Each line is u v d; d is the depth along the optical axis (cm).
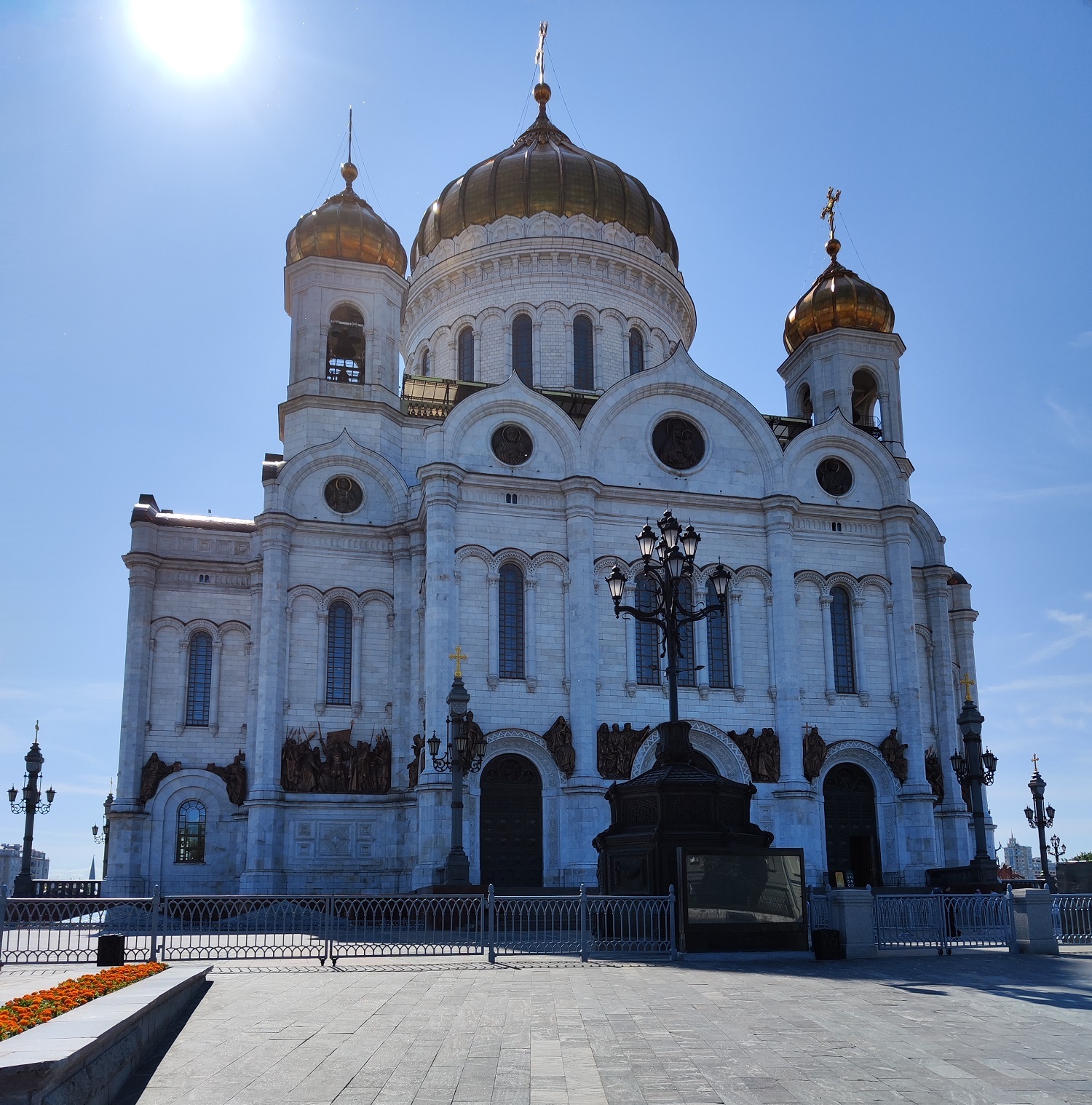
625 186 7131
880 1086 1320
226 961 2789
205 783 5772
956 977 2317
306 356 5891
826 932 2691
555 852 5038
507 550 5319
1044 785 5872
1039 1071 1398
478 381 6712
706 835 2891
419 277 7150
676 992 2092
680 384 5784
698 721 5328
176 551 6106
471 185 7075
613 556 5431
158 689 5916
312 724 5369
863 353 6612
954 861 5669
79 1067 1209
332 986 2250
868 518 5916
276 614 5359
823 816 5375
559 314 6781
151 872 5631
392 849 5259
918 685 5709
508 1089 1318
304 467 5625
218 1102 1288
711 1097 1272
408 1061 1482
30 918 2664
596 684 5241
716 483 5741
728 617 5572
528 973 2456
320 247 6025
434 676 5025
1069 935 3088
